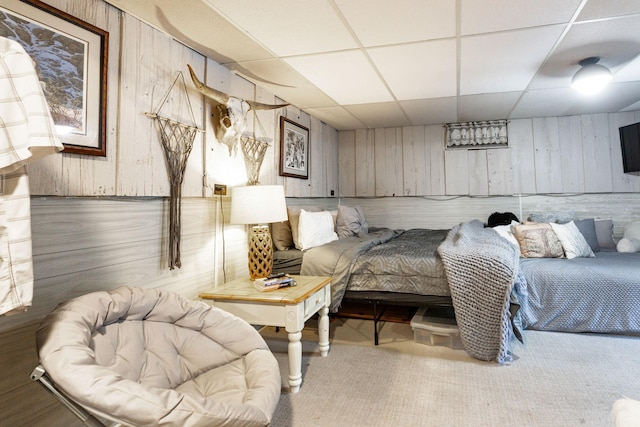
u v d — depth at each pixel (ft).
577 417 5.56
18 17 4.32
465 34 7.04
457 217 15.38
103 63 5.36
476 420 5.56
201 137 7.52
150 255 6.27
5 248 3.05
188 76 7.23
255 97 9.82
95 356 3.73
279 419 5.69
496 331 7.48
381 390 6.52
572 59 8.37
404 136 16.03
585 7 6.11
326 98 11.30
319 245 9.78
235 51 7.58
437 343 8.64
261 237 7.93
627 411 2.88
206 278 7.68
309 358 7.96
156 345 4.65
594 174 13.61
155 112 6.37
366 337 9.24
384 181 16.31
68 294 4.92
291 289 7.19
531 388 6.45
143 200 6.15
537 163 14.32
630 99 11.75
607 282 8.66
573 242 10.39
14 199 3.13
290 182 11.82
